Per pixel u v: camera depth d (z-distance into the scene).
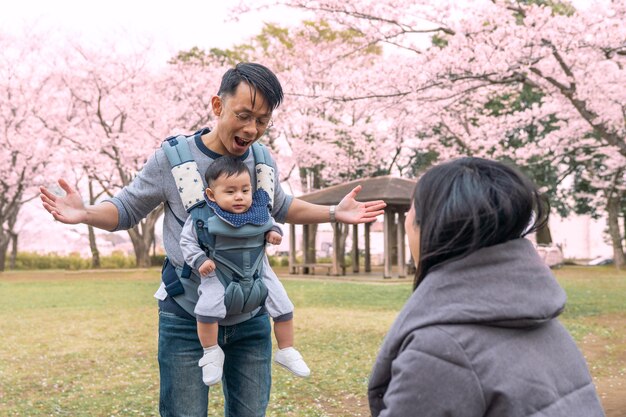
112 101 27.61
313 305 14.76
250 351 3.02
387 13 13.90
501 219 1.61
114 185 29.77
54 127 27.83
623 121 17.58
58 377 7.75
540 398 1.54
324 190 23.27
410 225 1.81
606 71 14.73
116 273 26.89
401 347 1.63
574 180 30.34
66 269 33.31
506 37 13.36
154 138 27.81
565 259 37.31
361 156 30.59
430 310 1.61
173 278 2.95
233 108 2.81
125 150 27.20
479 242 1.61
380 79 14.65
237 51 31.11
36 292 18.88
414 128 26.84
